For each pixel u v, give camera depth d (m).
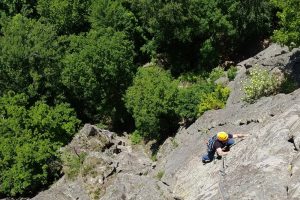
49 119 42.19
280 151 17.62
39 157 38.34
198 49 50.50
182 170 23.36
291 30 27.44
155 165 33.19
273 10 47.50
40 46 46.12
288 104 23.23
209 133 27.11
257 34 48.31
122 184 24.42
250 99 30.08
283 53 35.25
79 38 47.19
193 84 46.41
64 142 43.22
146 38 53.28
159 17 47.25
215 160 20.81
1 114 42.72
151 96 39.41
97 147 40.22
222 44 49.12
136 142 43.06
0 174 39.06
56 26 54.78
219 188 17.86
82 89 46.47
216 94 36.44
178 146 31.59
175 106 38.94
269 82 30.14
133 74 46.69
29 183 38.09
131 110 42.81
